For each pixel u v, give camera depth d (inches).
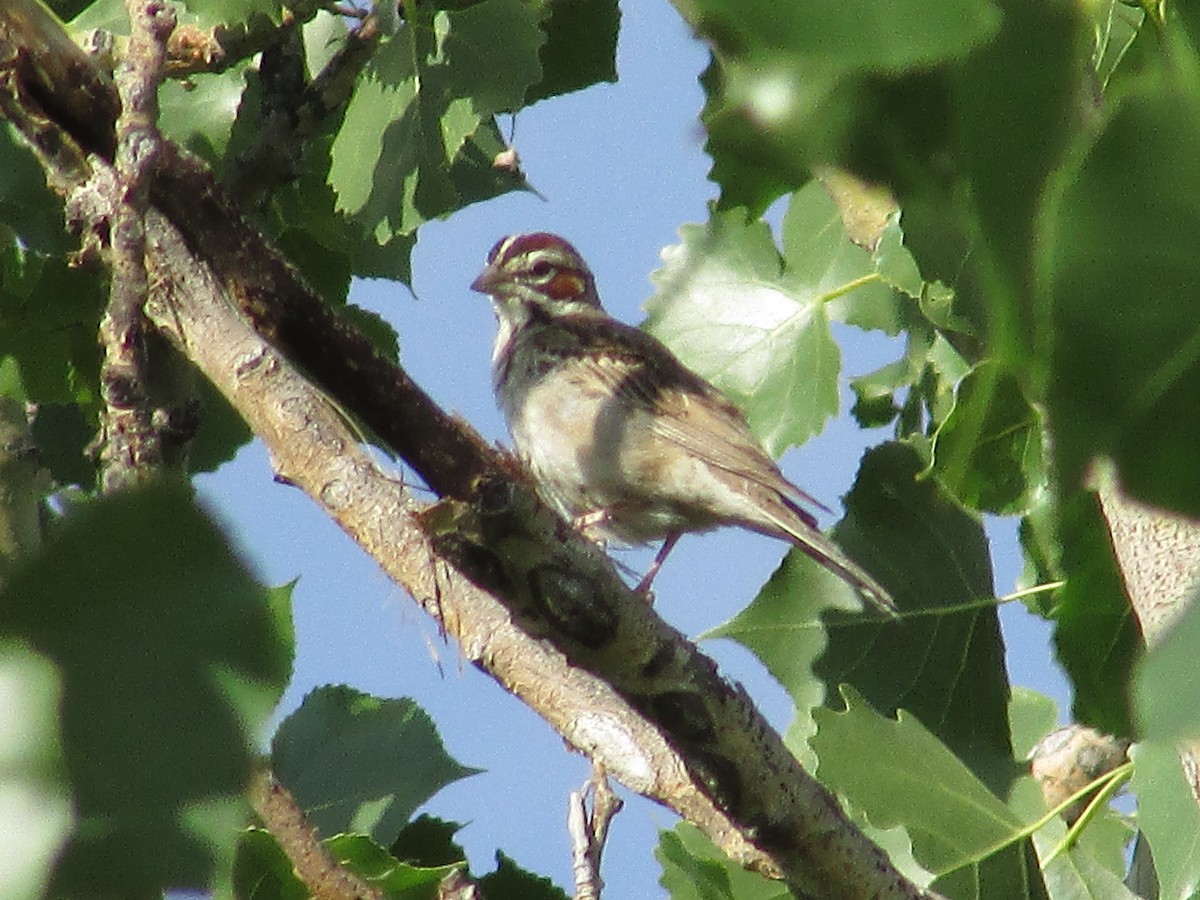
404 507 242.2
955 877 351.9
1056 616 361.4
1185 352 76.7
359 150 378.3
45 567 103.9
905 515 398.6
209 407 420.8
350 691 349.1
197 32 373.7
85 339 413.4
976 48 81.9
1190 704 68.4
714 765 282.8
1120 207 76.7
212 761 103.8
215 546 105.3
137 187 224.5
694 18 83.0
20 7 248.2
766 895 359.6
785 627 395.5
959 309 88.7
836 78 83.0
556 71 437.1
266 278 244.2
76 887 101.3
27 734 102.7
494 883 346.3
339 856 277.4
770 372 445.1
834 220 442.9
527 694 268.7
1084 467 77.5
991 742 393.1
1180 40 79.0
